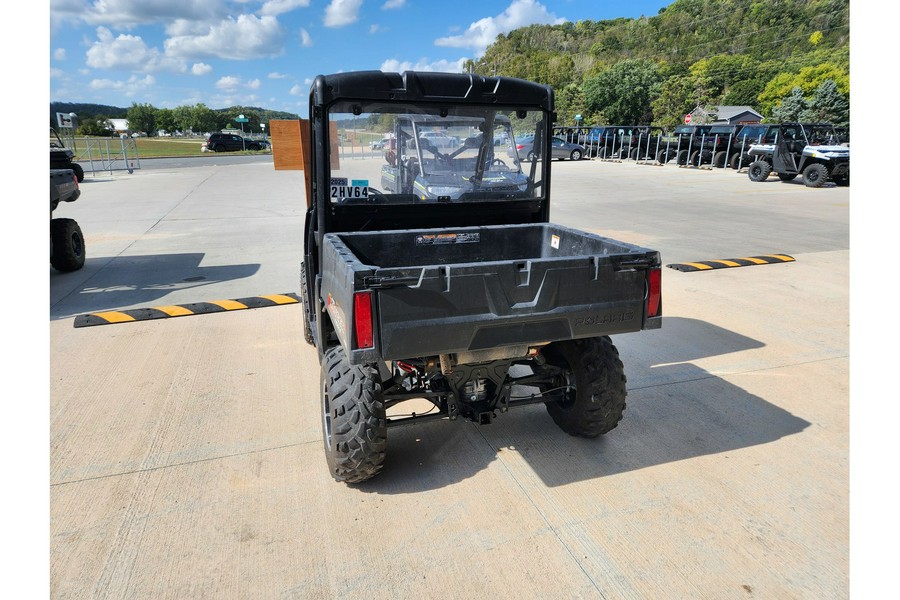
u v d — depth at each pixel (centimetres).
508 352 247
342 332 239
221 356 434
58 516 252
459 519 253
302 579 218
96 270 711
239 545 236
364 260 323
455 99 332
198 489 273
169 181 1800
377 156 333
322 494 270
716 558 229
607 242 296
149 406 354
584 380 294
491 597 210
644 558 229
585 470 290
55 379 390
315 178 338
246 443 314
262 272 698
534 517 255
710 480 281
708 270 691
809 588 213
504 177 363
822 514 254
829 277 657
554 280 242
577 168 2314
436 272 226
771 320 516
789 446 311
